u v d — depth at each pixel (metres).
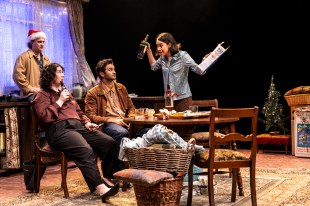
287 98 6.71
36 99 4.52
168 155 3.52
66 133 4.38
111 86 5.01
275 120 6.96
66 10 8.16
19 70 5.98
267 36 7.36
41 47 6.10
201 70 4.75
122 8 8.27
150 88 8.27
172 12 8.01
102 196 4.12
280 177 5.11
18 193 4.71
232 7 7.57
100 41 8.43
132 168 3.72
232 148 4.80
